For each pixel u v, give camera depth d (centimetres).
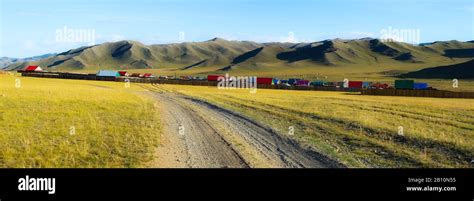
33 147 1836
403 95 10006
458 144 2156
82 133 2256
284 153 1897
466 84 19250
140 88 9975
